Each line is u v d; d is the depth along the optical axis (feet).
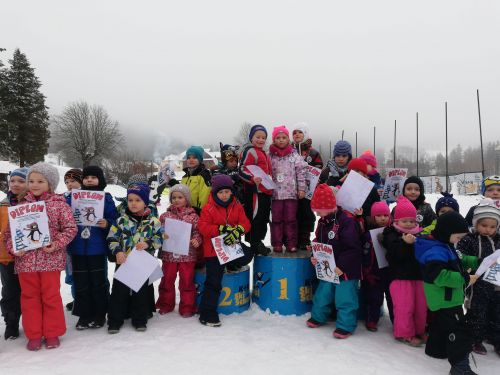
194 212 16.10
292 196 16.33
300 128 20.52
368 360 11.82
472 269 12.67
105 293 14.66
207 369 11.06
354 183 14.35
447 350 11.07
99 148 206.59
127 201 14.62
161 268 15.97
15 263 12.71
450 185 87.45
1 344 12.94
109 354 11.96
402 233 13.47
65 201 13.57
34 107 139.03
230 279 15.74
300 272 15.49
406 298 13.19
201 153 18.12
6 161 129.70
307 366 11.35
